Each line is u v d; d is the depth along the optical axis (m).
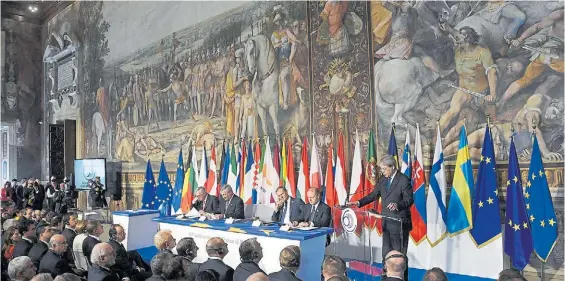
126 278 4.28
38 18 18.05
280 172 8.48
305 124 8.44
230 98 10.09
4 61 17.20
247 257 3.94
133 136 13.13
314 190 6.11
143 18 12.97
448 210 6.12
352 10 7.80
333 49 8.04
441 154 6.35
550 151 5.51
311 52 8.42
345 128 7.77
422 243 6.46
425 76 6.78
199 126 10.91
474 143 6.19
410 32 7.00
